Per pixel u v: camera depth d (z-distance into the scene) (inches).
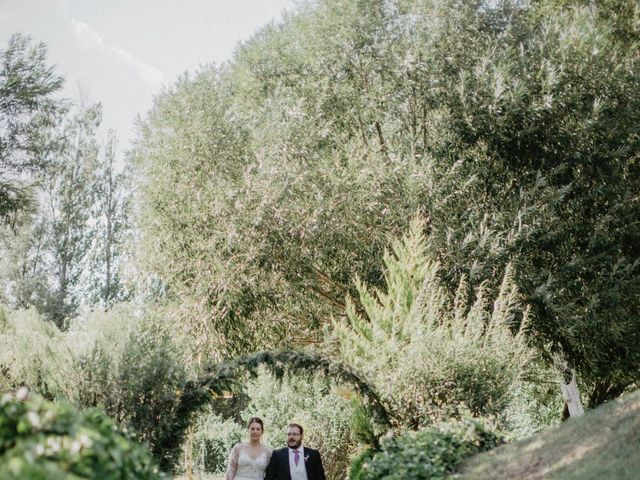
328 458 534.3
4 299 1086.4
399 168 536.4
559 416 631.2
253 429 312.7
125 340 321.4
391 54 584.1
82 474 110.5
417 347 310.8
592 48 538.0
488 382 309.9
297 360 337.1
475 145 550.9
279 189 522.6
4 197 581.9
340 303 578.6
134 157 626.5
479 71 532.4
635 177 551.5
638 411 228.4
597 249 518.3
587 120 511.2
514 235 489.1
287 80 625.0
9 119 575.2
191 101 608.1
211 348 523.8
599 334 507.5
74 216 1110.4
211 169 588.1
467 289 480.1
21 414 127.3
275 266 532.1
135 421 305.6
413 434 273.9
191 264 548.1
